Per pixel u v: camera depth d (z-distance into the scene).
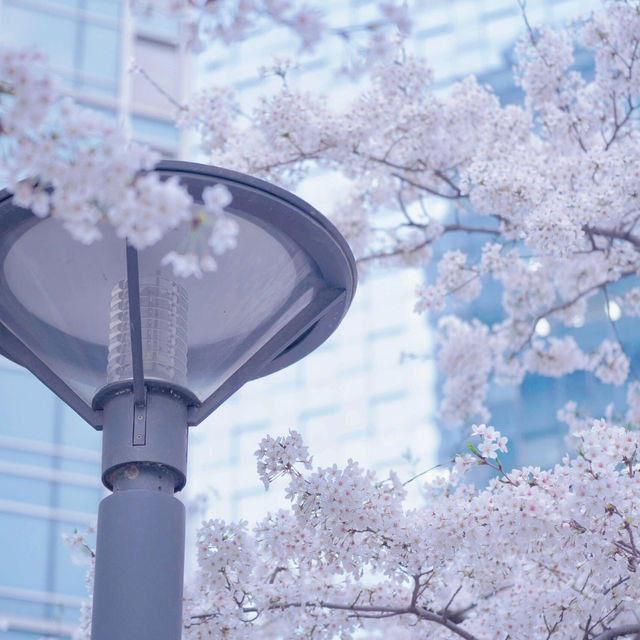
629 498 5.28
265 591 5.88
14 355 4.86
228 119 8.84
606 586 5.94
